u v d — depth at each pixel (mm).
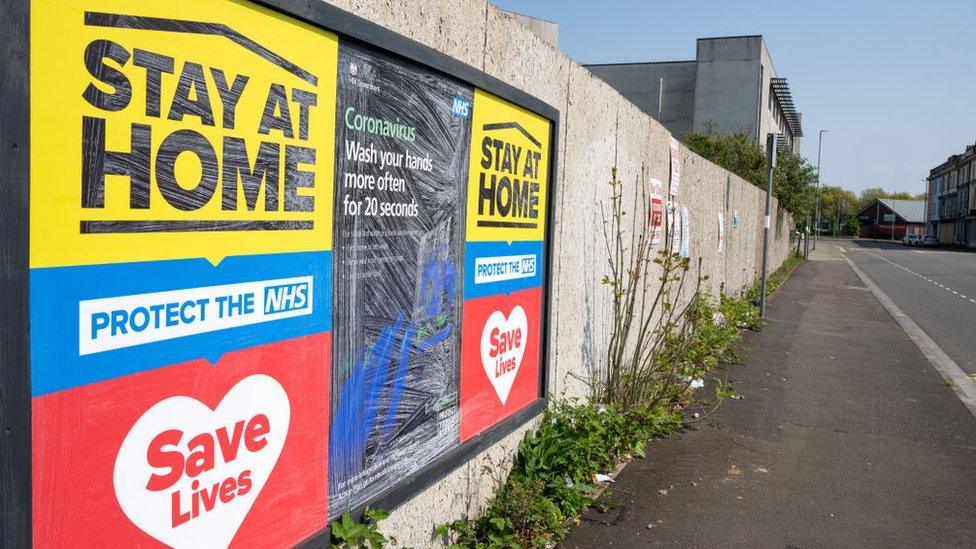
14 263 1601
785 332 12383
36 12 1617
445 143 3354
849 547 4207
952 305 18688
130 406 1912
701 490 4930
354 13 2691
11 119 1574
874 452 5949
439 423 3486
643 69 45812
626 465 5320
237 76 2162
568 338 5273
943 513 4754
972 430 6688
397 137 2982
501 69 3967
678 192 8836
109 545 1884
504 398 4199
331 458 2725
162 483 2027
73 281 1738
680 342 7699
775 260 27047
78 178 1731
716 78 43125
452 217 3473
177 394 2051
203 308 2109
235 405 2256
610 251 6023
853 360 9984
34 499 1690
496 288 3992
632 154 6594
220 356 2186
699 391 7719
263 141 2277
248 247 2250
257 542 2393
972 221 79500
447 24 3391
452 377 3588
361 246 2807
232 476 2268
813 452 5883
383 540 2842
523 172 4203
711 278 11953
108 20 1777
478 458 3951
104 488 1859
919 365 9836
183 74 1986
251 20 2203
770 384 8273
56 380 1718
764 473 5332
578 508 4434
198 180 2055
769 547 4156
